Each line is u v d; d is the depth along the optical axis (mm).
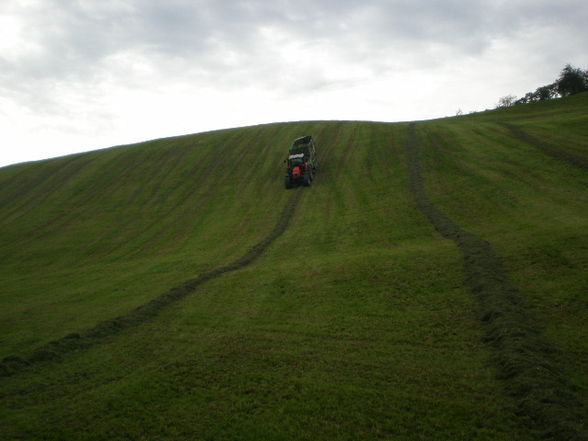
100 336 10359
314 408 6637
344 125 45688
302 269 14094
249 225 22547
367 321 9805
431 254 13312
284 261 15625
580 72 71375
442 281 11312
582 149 24406
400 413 6359
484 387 6824
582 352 7551
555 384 6496
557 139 27625
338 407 6609
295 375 7699
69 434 6516
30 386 8117
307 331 9602
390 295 11047
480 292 10242
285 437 6020
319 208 23344
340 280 12539
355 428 6098
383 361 7949
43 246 25219
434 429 5957
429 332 8953
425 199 21016
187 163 39188
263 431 6191
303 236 18953
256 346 9062
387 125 43625
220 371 8094
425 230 16734
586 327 8352
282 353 8633
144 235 24438
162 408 7004
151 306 12094
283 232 20219
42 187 38688
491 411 6211
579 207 15961
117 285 15836
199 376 7957
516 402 6336
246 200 27891
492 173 23016
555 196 17844
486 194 19844
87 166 42906
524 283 10500
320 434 6023
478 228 15734
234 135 46625
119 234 25375
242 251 18031
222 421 6523
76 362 9055
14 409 7344
